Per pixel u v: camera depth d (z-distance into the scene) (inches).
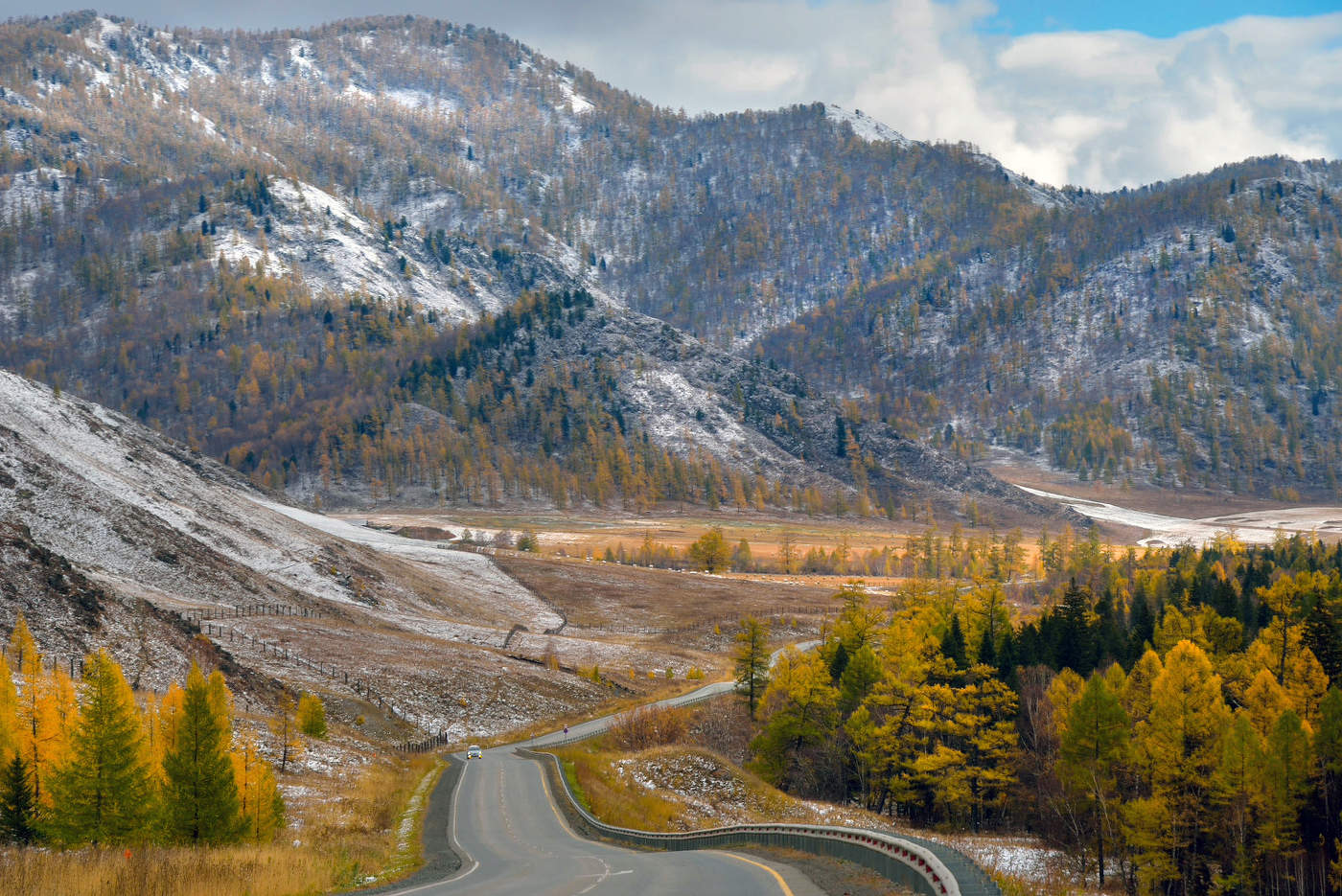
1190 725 2121.1
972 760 2581.2
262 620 3659.0
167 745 1496.1
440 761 2618.1
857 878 940.0
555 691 3710.6
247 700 2664.9
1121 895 1884.8
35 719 1446.9
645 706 3363.7
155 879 955.3
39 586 2679.6
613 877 1037.8
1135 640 3444.9
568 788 2042.3
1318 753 2127.2
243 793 1434.5
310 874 1064.8
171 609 3344.0
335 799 1831.9
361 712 2977.4
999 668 3043.8
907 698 2559.1
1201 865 2167.8
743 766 2837.1
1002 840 2308.1
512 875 1117.7
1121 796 2281.0
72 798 1286.9
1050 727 2645.2
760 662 3366.1
